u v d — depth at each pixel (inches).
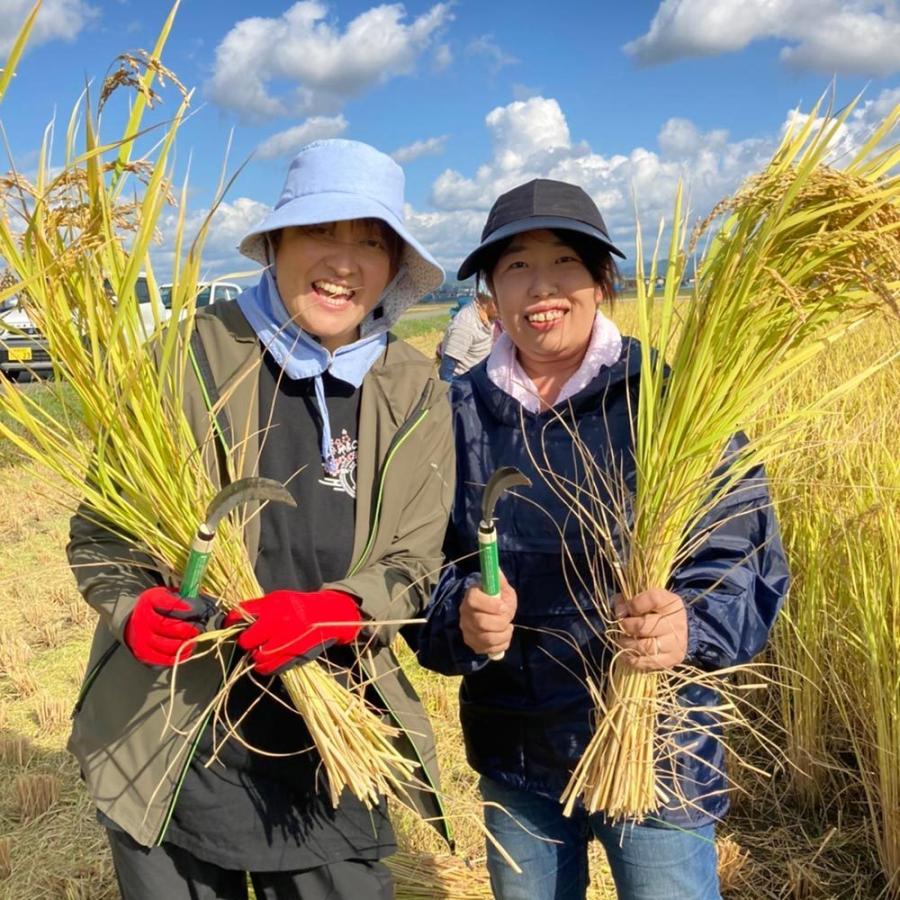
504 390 82.0
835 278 67.5
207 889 77.0
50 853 133.3
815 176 64.0
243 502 63.5
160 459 67.6
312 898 77.3
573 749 79.7
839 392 74.4
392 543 75.8
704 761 74.7
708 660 73.3
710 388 69.6
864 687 126.6
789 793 137.2
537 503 79.7
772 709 148.6
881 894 115.9
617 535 77.4
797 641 133.6
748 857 125.5
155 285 64.7
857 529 129.3
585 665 77.7
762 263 66.6
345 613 69.0
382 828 79.9
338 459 76.3
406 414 76.5
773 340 70.7
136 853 74.4
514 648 81.3
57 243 63.5
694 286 72.0
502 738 82.9
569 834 84.6
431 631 80.3
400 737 77.8
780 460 136.9
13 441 67.2
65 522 311.0
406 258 77.0
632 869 78.6
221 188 61.9
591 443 79.0
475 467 82.8
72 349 65.2
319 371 73.6
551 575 79.4
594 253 78.2
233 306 76.9
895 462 144.6
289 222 67.9
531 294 77.7
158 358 71.2
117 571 71.1
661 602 70.0
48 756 161.6
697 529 76.5
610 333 80.0
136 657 65.4
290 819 74.9
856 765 136.2
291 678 69.2
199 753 72.9
